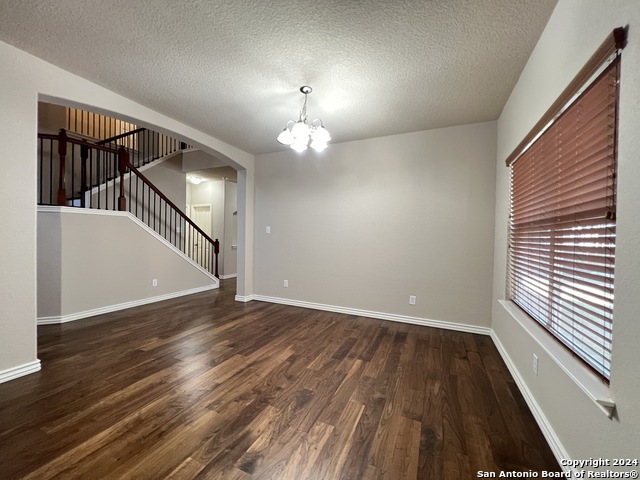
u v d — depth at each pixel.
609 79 1.11
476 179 3.20
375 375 2.22
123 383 2.04
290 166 4.33
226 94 2.59
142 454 1.39
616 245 1.01
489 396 1.94
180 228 6.23
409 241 3.53
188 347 2.72
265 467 1.33
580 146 1.34
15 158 2.04
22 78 2.04
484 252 3.17
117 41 1.92
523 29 1.73
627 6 0.96
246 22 1.72
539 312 1.85
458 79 2.29
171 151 6.25
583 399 1.19
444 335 3.12
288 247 4.37
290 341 2.90
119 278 4.02
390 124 3.24
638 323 0.89
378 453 1.42
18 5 1.60
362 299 3.82
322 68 2.18
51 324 3.33
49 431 1.53
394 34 1.79
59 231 3.38
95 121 5.65
